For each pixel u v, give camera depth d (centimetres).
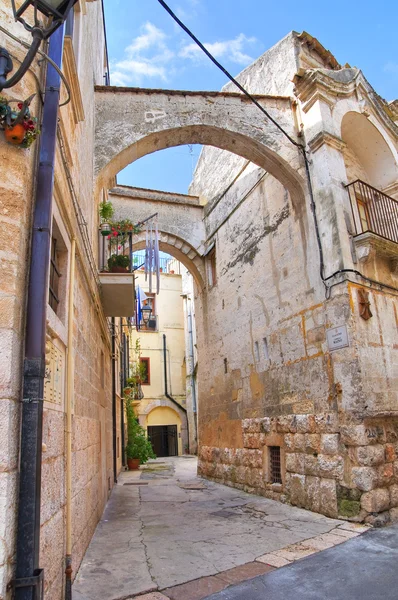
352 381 749
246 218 1217
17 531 243
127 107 884
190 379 2647
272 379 1003
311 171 921
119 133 861
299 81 961
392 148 1039
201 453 1405
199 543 595
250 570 482
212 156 1507
